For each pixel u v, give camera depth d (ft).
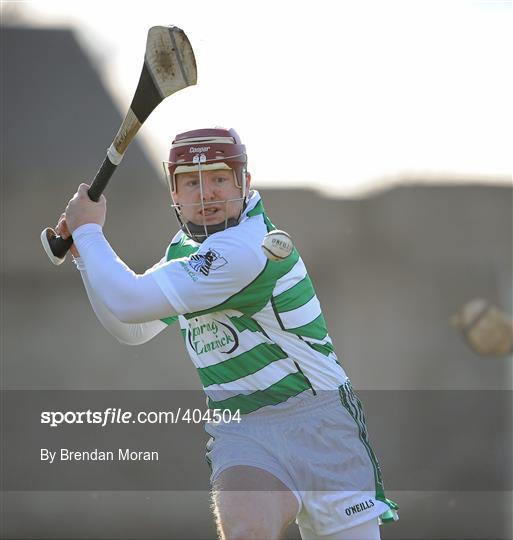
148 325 52.80
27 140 128.26
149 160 125.39
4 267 121.08
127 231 121.29
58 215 122.21
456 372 126.31
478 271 126.62
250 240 45.01
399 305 125.59
